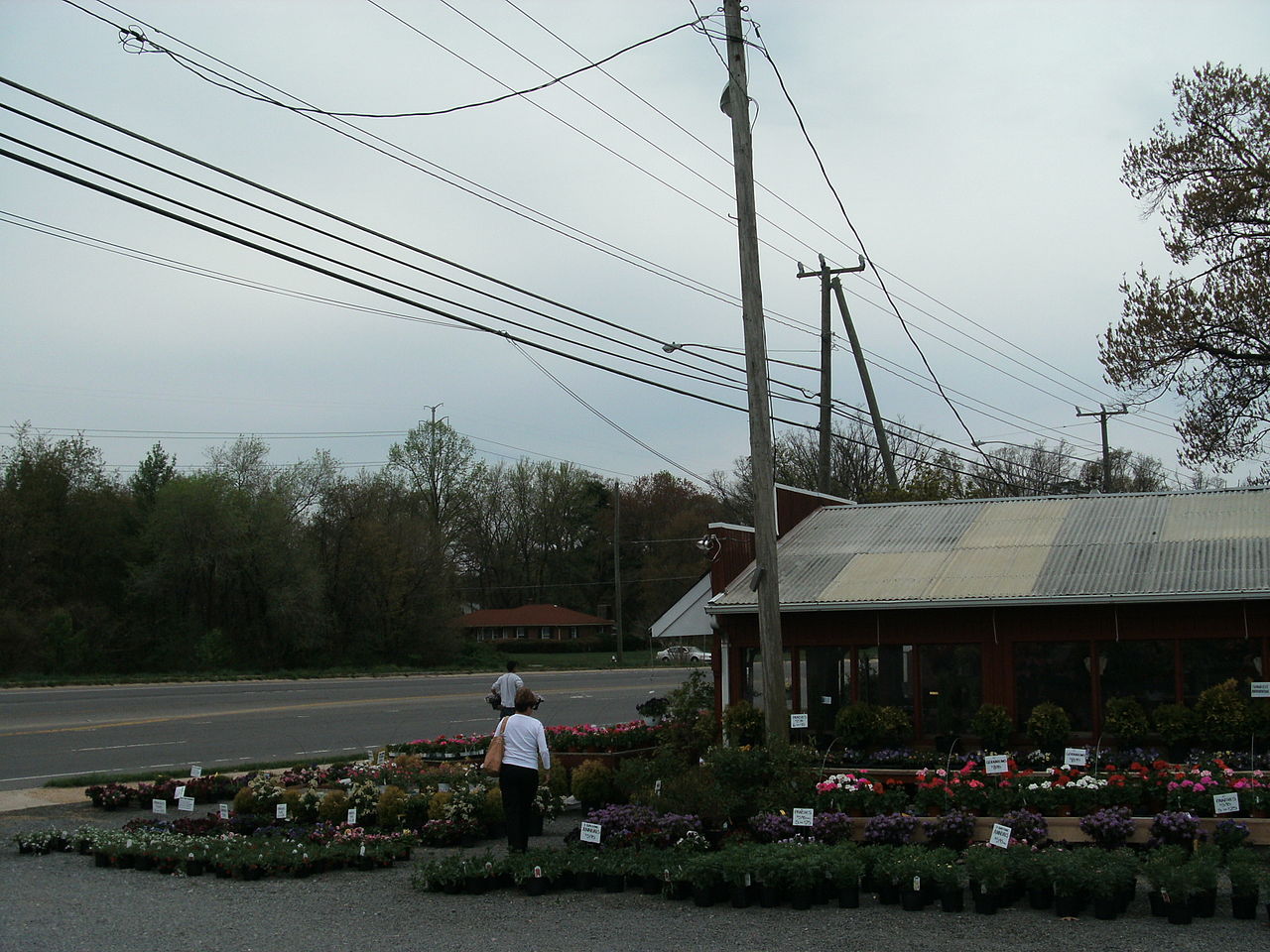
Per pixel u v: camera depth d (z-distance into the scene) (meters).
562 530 94.00
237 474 69.00
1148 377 22.12
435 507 79.19
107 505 65.06
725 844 11.12
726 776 11.89
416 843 13.09
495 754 11.41
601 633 91.06
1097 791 11.62
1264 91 21.27
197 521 61.38
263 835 12.87
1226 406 21.55
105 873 11.53
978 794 11.83
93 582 63.97
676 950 8.29
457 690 44.03
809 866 9.73
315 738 26.11
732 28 14.27
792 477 62.16
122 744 24.44
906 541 19.36
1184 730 14.47
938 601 16.17
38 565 59.94
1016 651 16.19
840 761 15.77
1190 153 21.73
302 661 64.69
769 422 13.84
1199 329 21.14
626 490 96.50
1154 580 15.70
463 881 10.50
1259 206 21.11
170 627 61.44
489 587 92.94
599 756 18.25
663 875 10.24
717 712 17.75
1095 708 15.64
